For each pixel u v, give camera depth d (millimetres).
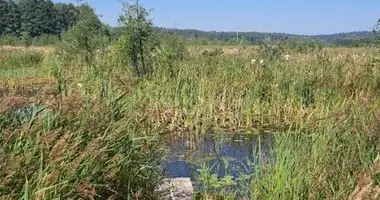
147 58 13234
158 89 11000
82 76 12023
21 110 4348
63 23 95062
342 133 5449
